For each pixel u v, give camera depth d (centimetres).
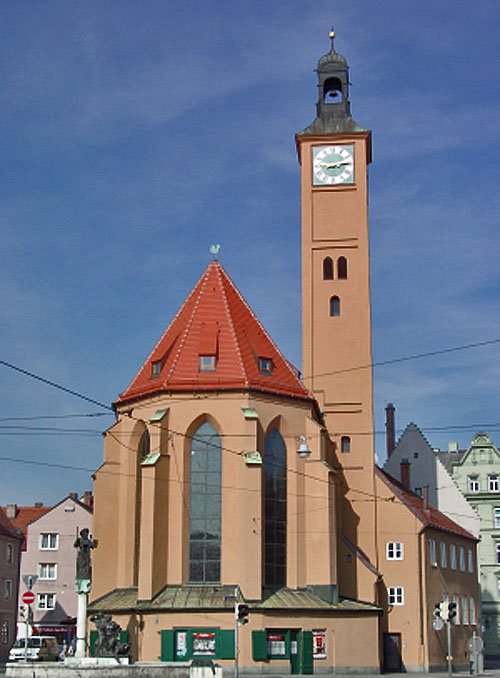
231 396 6175
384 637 6788
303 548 6188
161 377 6400
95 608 6000
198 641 5647
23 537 10338
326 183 7462
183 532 5988
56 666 4134
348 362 7169
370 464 7031
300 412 6419
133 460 6425
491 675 6206
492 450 10550
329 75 7719
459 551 8112
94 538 6325
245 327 6694
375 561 6894
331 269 7331
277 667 5678
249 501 5900
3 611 9669
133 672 4100
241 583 5788
